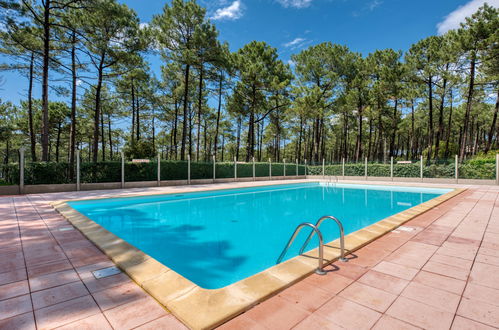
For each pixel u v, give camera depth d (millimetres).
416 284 2553
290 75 26891
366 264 3078
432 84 21453
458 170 16438
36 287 2523
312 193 13477
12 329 1837
